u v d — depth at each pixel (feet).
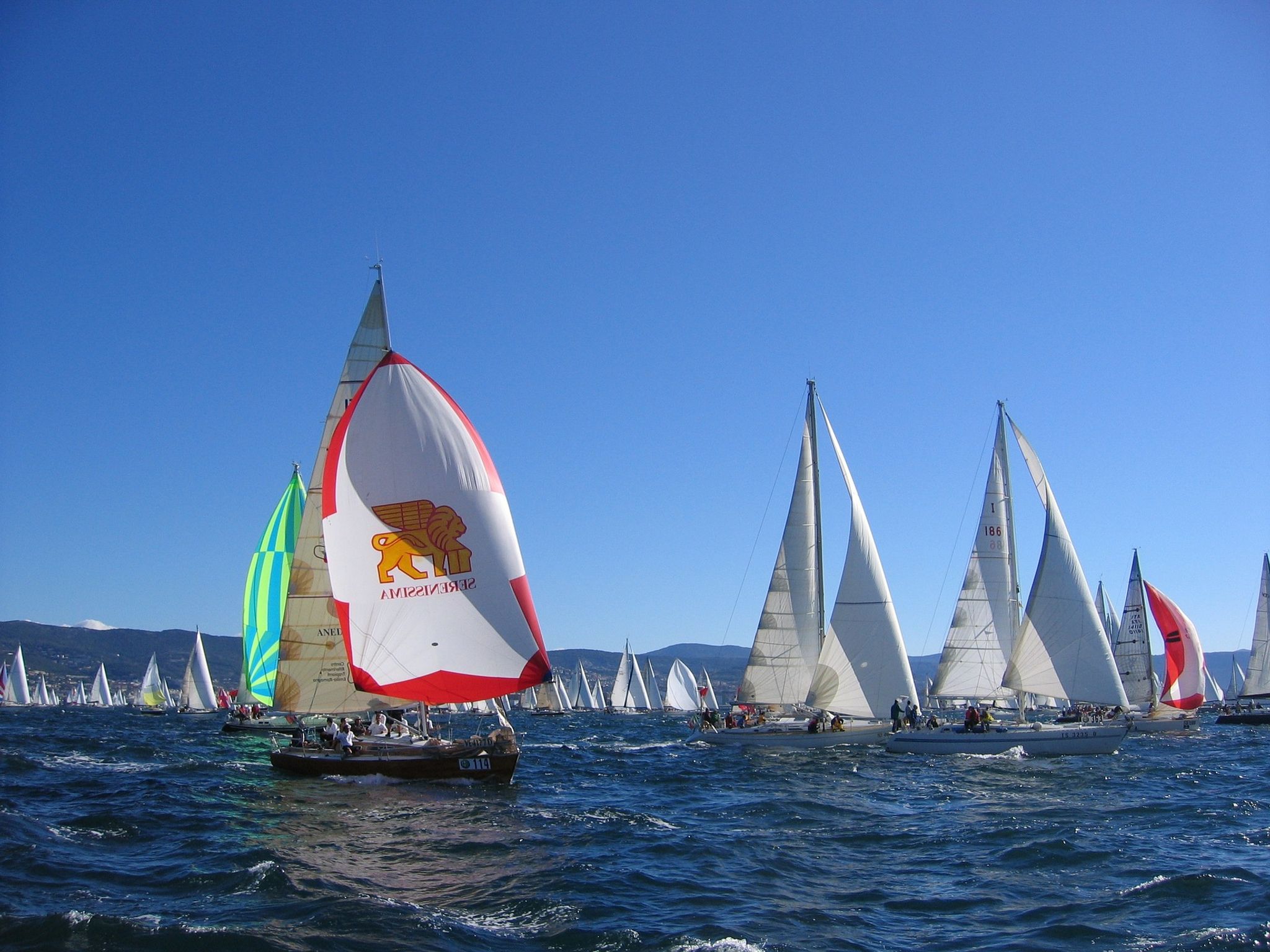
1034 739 145.89
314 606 114.52
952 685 162.50
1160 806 94.17
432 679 102.58
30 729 241.55
